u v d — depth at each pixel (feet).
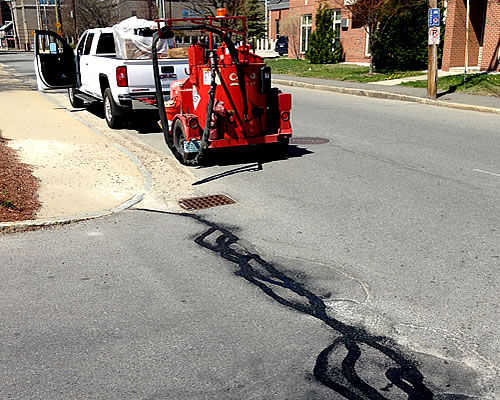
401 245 19.10
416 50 81.10
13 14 315.99
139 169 30.09
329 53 103.55
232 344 13.21
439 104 54.08
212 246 19.52
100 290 16.17
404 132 39.91
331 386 11.59
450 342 13.19
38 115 47.50
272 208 23.50
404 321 14.17
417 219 21.65
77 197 24.98
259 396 11.29
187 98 31.55
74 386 11.69
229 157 33.01
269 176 28.68
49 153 32.50
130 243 19.90
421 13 79.97
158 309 14.99
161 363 12.47
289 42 126.00
